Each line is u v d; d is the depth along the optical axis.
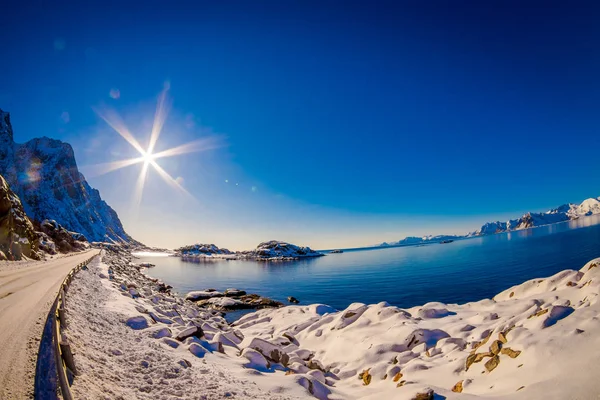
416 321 20.83
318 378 14.50
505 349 11.86
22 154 199.12
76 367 7.15
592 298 12.65
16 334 9.31
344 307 44.88
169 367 9.60
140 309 18.73
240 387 9.76
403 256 154.50
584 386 8.11
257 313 35.81
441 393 10.03
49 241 63.78
